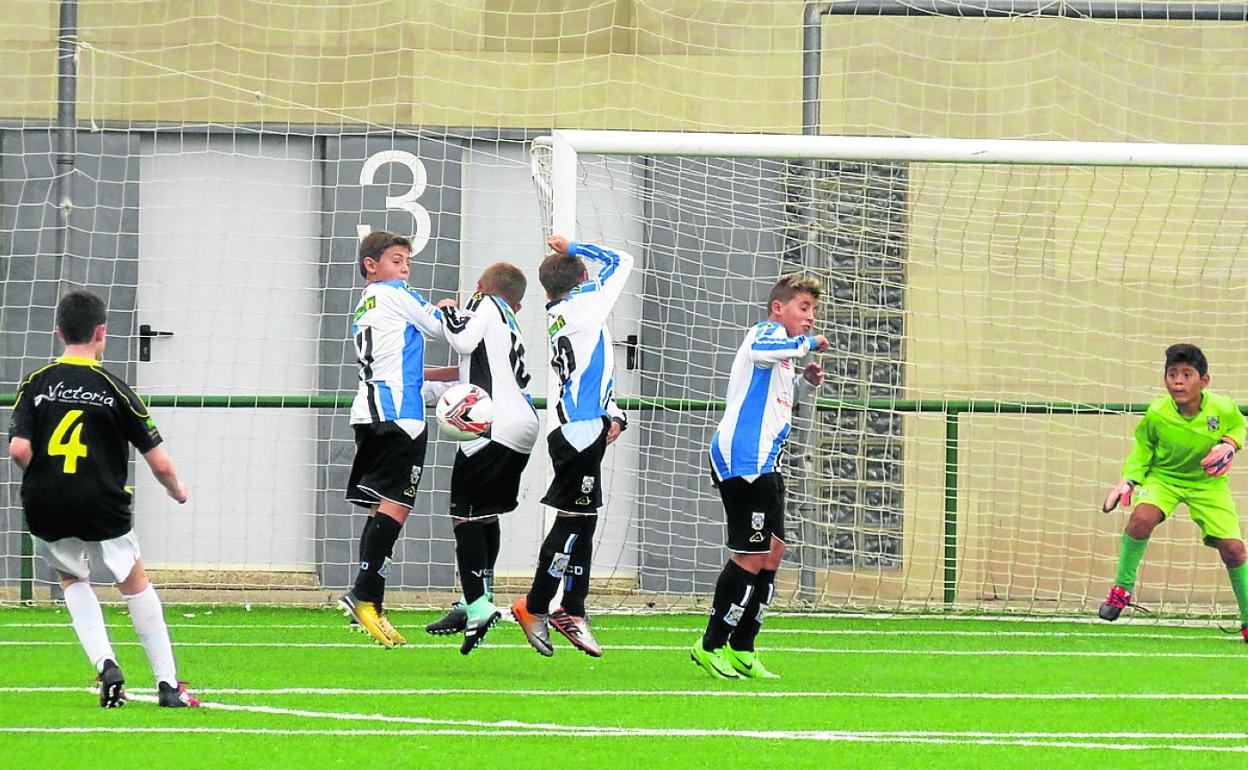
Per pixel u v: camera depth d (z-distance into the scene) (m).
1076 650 32.72
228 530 40.69
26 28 39.62
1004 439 40.69
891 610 39.31
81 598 22.50
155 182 40.50
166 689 22.91
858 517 40.12
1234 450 33.84
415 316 29.41
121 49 40.22
